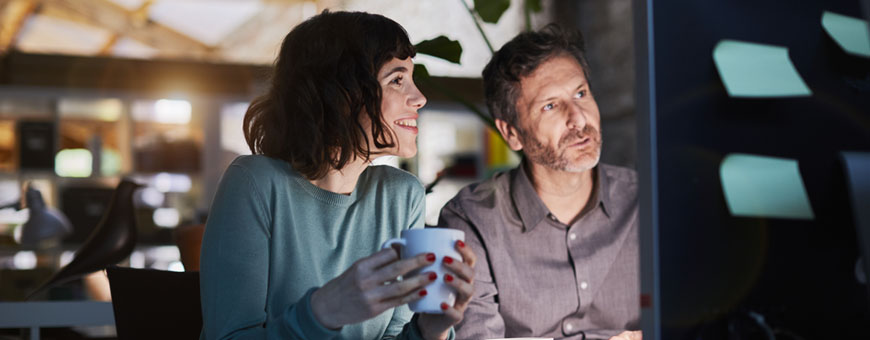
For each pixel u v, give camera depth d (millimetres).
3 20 4484
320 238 1164
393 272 837
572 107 1545
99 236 2209
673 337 716
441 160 4551
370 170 1278
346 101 1141
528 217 1529
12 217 3963
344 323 861
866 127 829
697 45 754
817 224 794
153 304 1313
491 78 1618
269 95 1216
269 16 4754
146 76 3963
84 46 4770
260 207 1106
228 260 1061
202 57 4895
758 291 757
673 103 735
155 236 4008
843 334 798
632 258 1568
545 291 1522
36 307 1601
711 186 743
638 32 739
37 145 4043
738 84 763
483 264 1516
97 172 4113
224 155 4203
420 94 1209
